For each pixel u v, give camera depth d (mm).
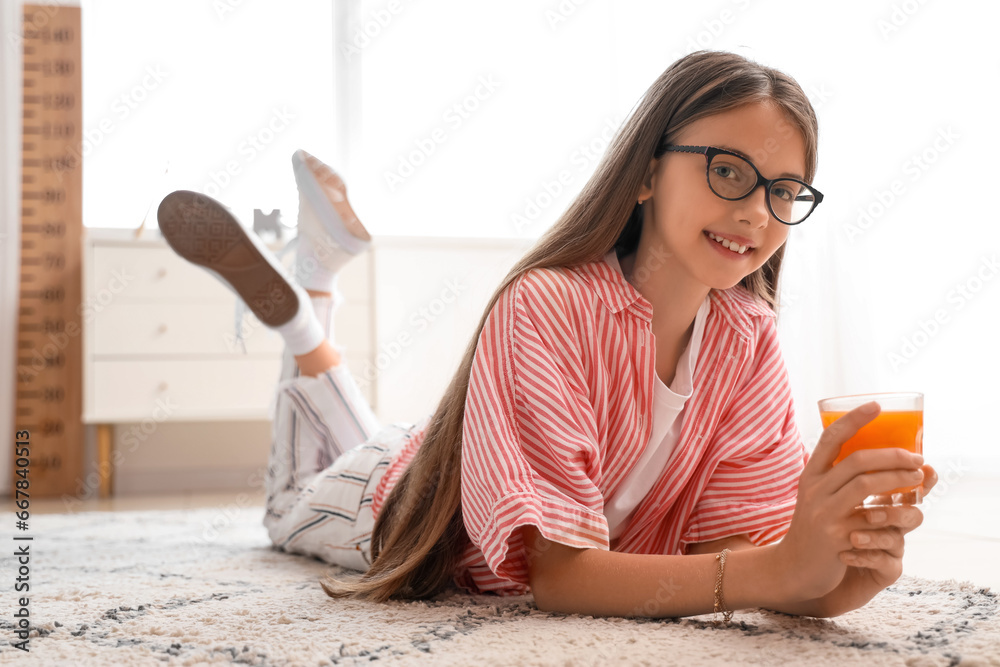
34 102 2934
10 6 2885
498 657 681
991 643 705
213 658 697
